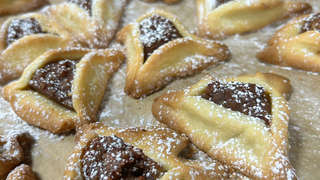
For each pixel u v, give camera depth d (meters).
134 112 0.13
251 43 0.16
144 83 0.13
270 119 0.10
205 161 0.11
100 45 0.16
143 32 0.15
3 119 0.13
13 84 0.13
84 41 0.16
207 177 0.10
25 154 0.12
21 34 0.15
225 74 0.14
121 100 0.14
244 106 0.11
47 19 0.16
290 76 0.14
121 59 0.15
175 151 0.10
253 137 0.10
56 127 0.12
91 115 0.12
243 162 0.10
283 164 0.10
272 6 0.16
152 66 0.13
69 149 0.12
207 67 0.15
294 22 0.15
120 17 0.18
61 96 0.12
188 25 0.17
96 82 0.13
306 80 0.14
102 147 0.10
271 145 0.10
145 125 0.12
